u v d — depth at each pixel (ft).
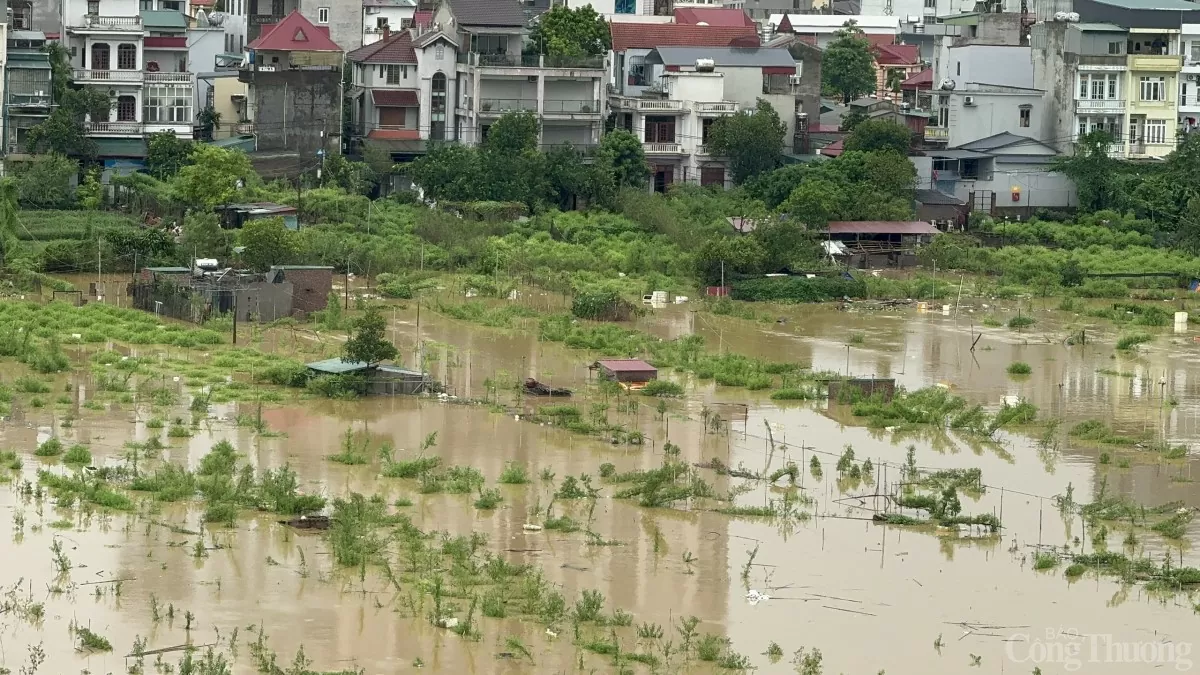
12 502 327.67
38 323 477.77
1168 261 633.61
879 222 653.30
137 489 336.90
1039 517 341.00
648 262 597.52
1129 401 440.86
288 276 504.43
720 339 505.25
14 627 270.46
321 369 426.10
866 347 500.33
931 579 304.91
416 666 261.65
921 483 357.82
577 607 280.72
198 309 490.08
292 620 276.62
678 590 295.69
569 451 378.12
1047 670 269.03
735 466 370.32
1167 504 345.72
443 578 295.89
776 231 595.06
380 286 552.82
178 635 269.85
